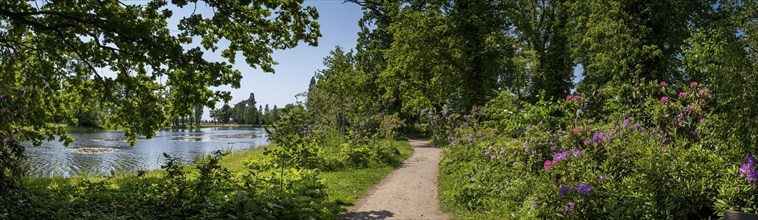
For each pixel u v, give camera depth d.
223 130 88.94
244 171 13.09
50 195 7.24
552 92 28.42
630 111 7.77
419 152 20.41
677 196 4.98
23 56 9.05
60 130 10.01
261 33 9.32
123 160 23.34
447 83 28.02
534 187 7.40
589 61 26.62
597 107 9.98
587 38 23.12
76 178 12.02
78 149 29.55
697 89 6.99
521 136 10.62
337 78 28.77
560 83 28.41
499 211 7.06
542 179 7.46
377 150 15.48
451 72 27.92
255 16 9.14
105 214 6.10
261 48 9.49
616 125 7.56
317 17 9.01
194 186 7.02
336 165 13.35
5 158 5.77
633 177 5.72
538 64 30.86
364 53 36.84
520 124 10.90
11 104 6.12
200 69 7.99
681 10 20.22
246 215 6.30
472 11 25.62
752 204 4.60
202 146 35.69
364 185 10.70
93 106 10.62
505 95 12.85
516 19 30.86
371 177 11.86
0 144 5.76
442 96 29.44
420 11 27.47
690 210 4.92
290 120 9.14
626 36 20.31
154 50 7.25
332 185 10.26
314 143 15.51
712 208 4.82
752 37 5.12
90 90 9.87
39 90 9.62
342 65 30.45
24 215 5.63
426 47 26.77
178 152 29.25
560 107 9.96
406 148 21.52
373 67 37.97
